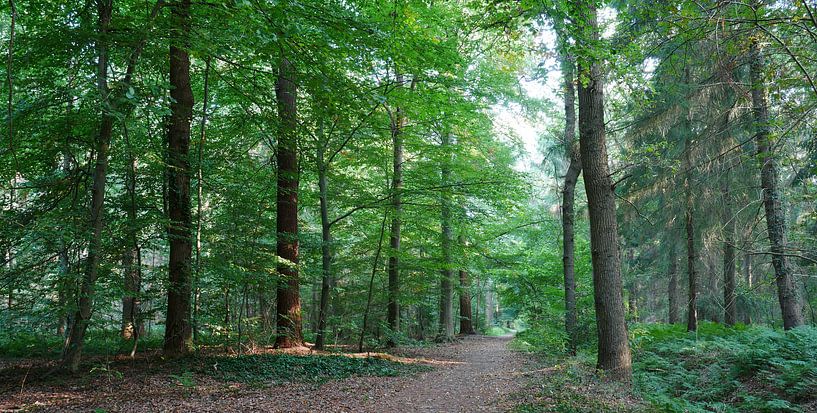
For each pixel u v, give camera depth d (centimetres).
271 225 1241
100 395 722
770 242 1107
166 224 913
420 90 1220
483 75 1552
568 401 665
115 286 830
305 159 1368
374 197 1434
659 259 2103
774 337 992
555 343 1382
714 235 1306
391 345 1661
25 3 884
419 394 841
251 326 1148
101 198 840
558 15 713
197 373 883
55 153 908
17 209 859
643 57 784
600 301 915
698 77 1125
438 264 1678
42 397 704
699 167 1262
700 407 764
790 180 1366
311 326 2270
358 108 854
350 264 1714
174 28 808
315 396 782
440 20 1243
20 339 1198
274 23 687
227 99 1227
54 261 791
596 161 928
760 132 1007
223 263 1023
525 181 1633
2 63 800
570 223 1555
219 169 1138
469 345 1959
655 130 1387
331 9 790
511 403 718
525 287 2098
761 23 675
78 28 800
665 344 1304
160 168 1023
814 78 744
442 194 1485
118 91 821
